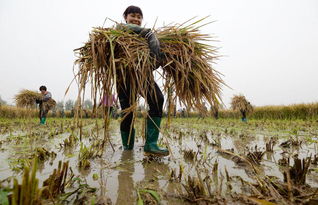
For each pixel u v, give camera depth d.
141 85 1.90
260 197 1.20
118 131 5.60
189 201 1.20
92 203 0.99
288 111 17.72
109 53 1.95
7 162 2.02
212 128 6.86
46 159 2.18
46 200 1.12
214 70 2.40
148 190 1.26
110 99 1.85
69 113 23.05
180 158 2.27
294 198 1.20
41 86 8.29
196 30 2.38
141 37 2.09
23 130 5.76
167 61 2.18
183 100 2.35
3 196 0.85
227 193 1.31
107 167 1.87
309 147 3.05
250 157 2.16
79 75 1.88
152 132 2.18
